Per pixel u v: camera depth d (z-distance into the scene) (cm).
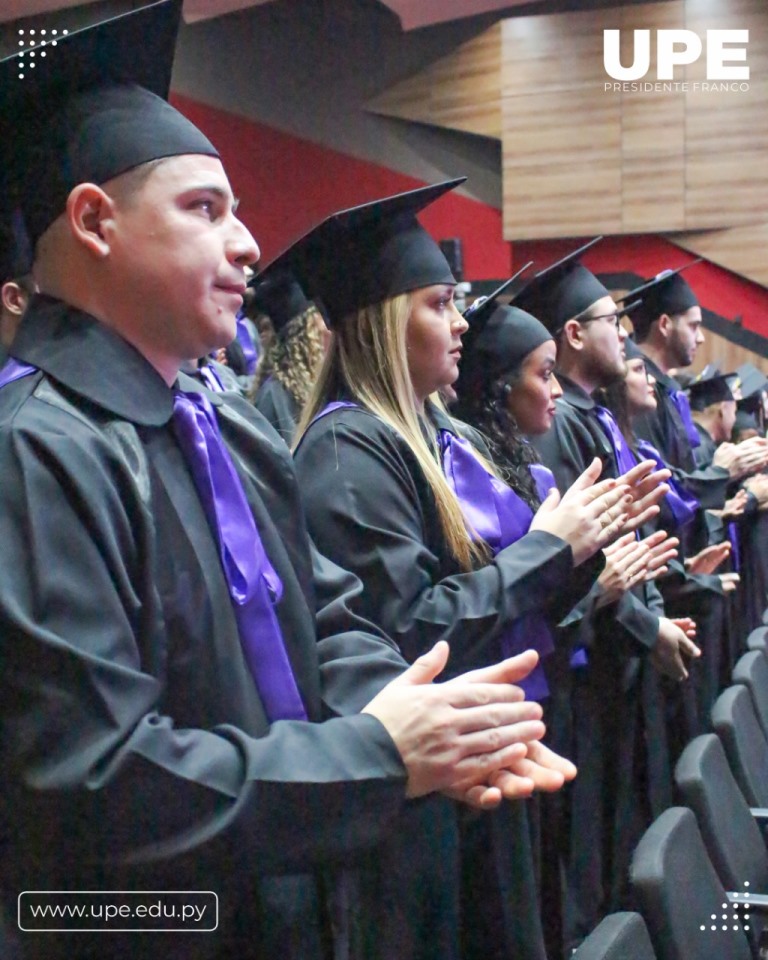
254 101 969
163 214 107
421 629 166
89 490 98
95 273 108
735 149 866
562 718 235
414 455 181
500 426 239
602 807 284
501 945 187
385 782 99
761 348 898
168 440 112
